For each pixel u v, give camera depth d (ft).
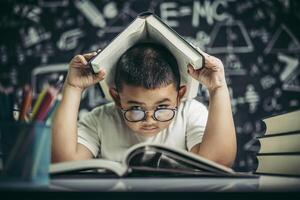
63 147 2.44
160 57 2.37
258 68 6.13
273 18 6.22
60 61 6.20
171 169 1.93
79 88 2.49
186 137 2.80
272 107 6.07
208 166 1.87
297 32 6.19
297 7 6.21
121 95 2.42
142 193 1.42
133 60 2.36
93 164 1.84
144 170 1.88
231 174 1.85
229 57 6.16
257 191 1.41
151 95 2.31
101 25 6.28
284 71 6.13
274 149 2.25
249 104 6.06
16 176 1.63
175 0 6.26
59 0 6.31
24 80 6.16
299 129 2.08
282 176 2.08
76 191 1.43
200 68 2.26
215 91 2.48
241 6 6.24
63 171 1.86
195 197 1.41
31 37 6.24
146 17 2.19
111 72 2.47
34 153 1.65
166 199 1.42
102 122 2.84
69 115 2.48
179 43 2.20
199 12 6.24
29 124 1.66
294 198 1.40
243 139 6.00
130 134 2.78
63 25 6.27
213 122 2.49
